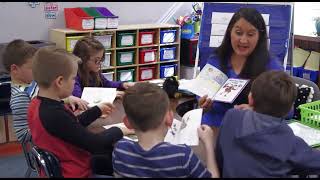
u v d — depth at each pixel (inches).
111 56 178.5
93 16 167.8
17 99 74.7
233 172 48.8
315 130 73.0
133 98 51.8
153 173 47.7
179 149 48.9
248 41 83.1
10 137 141.2
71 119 61.3
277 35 102.0
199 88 85.0
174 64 202.1
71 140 60.2
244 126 51.3
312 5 168.7
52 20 175.3
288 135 51.1
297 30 173.0
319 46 152.2
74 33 164.7
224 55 90.0
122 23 197.2
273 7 103.6
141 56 187.3
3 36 163.8
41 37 173.9
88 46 97.3
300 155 50.6
